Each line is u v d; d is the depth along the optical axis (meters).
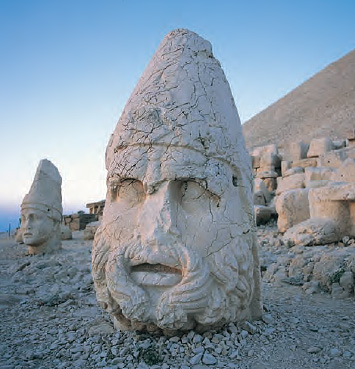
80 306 4.31
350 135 12.41
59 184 9.09
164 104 2.89
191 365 2.41
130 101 3.19
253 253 3.09
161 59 3.21
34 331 3.40
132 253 2.67
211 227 2.69
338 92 33.75
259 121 36.06
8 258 8.77
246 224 2.96
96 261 2.88
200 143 2.78
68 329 3.37
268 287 4.82
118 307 2.80
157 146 2.79
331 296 4.30
